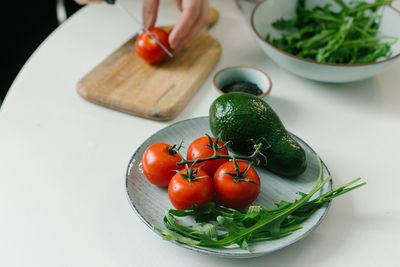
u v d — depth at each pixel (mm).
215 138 498
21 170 512
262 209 420
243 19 816
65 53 705
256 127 478
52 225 458
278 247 410
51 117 588
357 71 583
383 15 691
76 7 1033
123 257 434
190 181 431
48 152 537
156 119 592
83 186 498
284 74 683
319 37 684
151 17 687
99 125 582
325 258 435
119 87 621
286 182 492
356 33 691
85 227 458
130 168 484
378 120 599
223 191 441
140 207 453
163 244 446
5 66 1032
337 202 486
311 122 593
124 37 751
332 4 740
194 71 661
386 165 533
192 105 624
